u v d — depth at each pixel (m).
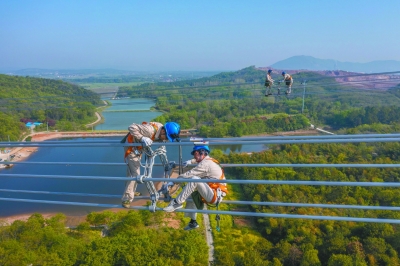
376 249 22.83
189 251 23.19
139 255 22.45
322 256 24.69
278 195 29.86
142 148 7.23
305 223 27.17
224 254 23.44
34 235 24.69
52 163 7.66
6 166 48.81
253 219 31.61
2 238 24.86
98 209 33.31
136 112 99.12
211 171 6.88
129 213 29.38
